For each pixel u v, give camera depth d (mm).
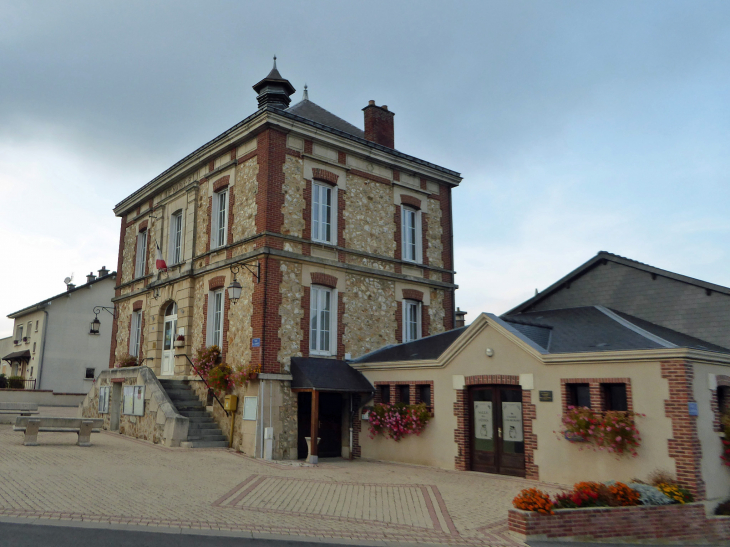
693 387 11148
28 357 37719
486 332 14258
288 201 17156
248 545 7453
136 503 9047
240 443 15852
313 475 12922
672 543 9906
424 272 20594
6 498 8734
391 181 20141
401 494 11344
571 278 18500
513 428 13648
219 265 17891
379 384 16719
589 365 12305
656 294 16594
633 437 11336
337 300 17812
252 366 15781
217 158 19219
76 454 13312
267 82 19844
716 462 11312
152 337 20859
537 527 8969
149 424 16906
